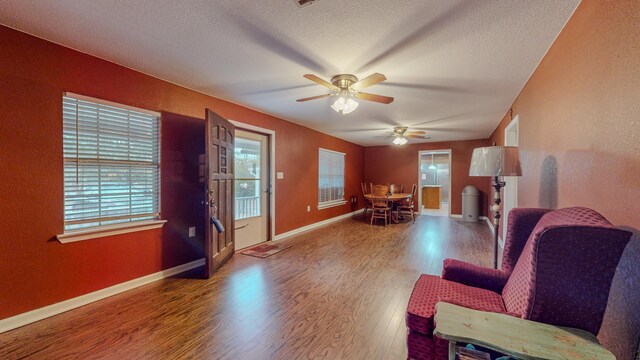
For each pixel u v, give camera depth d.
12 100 1.90
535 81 2.44
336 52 2.17
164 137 2.84
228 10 1.65
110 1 1.57
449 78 2.68
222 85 2.97
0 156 1.86
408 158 7.80
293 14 1.68
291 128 4.95
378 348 1.73
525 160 2.82
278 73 2.62
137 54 2.25
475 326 1.02
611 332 1.13
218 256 3.13
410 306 1.45
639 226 1.03
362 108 3.88
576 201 1.60
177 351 1.68
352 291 2.57
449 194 7.20
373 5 1.58
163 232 2.85
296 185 5.13
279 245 4.23
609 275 0.98
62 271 2.14
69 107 2.17
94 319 2.04
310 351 1.69
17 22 1.80
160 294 2.47
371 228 5.65
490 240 4.61
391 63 2.36
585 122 1.48
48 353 1.65
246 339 1.81
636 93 1.05
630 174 1.09
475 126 5.18
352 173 7.63
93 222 2.32
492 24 1.75
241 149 4.03
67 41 2.05
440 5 1.57
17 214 1.93
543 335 0.96
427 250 3.99
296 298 2.42
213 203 2.96
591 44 1.42
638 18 1.03
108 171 2.42
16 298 1.93
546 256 1.05
